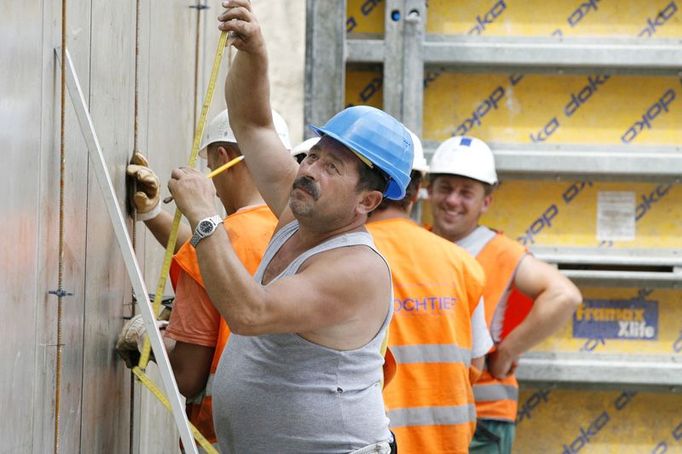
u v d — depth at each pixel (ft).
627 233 44.68
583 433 44.60
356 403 25.09
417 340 35.19
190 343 29.53
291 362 24.77
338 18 43.37
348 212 25.00
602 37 44.04
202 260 23.29
